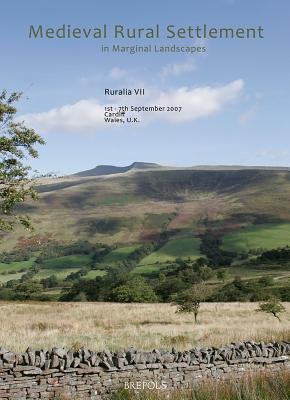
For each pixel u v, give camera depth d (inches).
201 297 1850.4
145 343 891.4
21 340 861.2
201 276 6067.9
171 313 2174.0
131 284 3624.5
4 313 1973.4
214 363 573.3
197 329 1349.7
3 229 740.7
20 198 719.7
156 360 540.1
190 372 554.3
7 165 741.3
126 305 2704.2
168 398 422.6
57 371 478.9
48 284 6756.9
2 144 730.8
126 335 1077.8
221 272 5964.6
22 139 752.3
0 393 450.6
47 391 471.5
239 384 397.4
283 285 5029.5
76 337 969.5
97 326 1441.9
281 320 1907.0
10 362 458.3
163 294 4382.4
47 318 1766.7
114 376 508.4
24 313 2011.6
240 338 955.3
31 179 756.0
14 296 4431.6
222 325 1616.6
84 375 492.4
